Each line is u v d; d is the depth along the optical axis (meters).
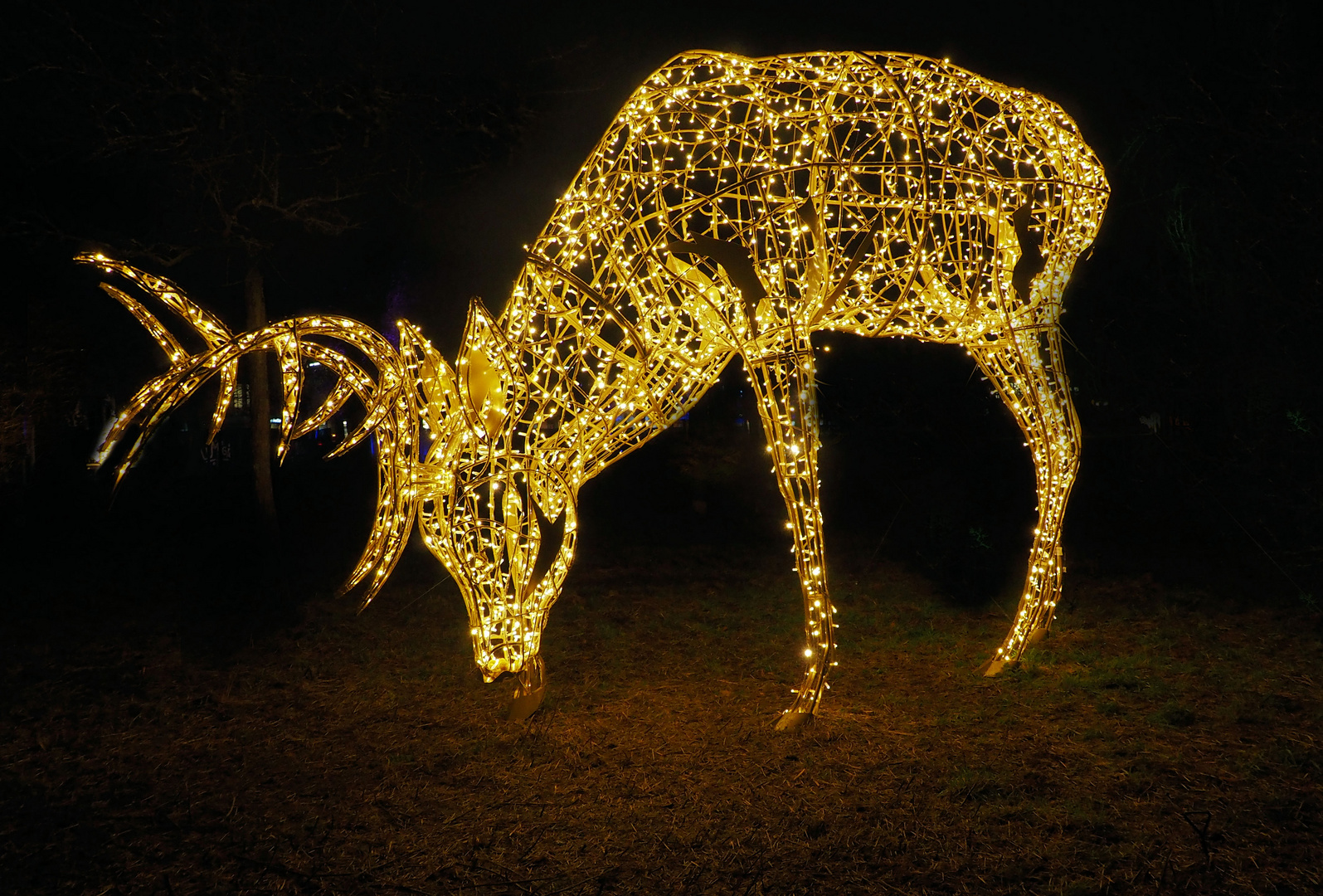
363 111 7.48
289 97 7.41
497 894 3.40
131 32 7.12
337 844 3.83
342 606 8.00
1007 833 3.66
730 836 3.75
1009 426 11.31
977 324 5.53
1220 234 8.20
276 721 5.37
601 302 4.58
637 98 4.76
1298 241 7.54
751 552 10.12
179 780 4.55
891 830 3.72
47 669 6.40
